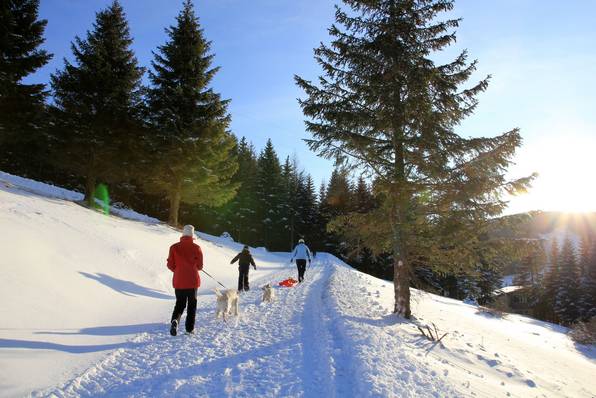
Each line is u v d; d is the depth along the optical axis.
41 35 19.36
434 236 9.94
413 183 9.75
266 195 55.69
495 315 21.00
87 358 5.17
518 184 9.23
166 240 18.55
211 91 23.11
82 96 19.64
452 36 9.89
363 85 10.22
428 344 7.58
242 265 13.15
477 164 9.38
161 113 21.75
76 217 14.71
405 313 10.01
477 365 7.13
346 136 10.01
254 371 4.92
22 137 19.56
